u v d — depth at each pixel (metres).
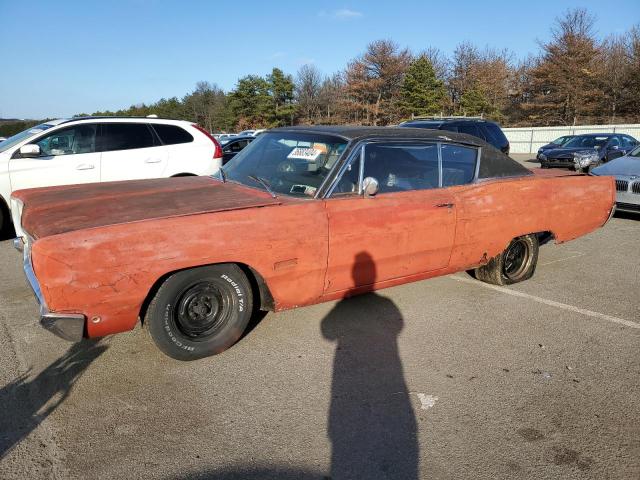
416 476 2.30
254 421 2.68
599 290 4.93
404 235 3.80
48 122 7.34
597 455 2.47
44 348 3.46
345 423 2.68
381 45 52.22
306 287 3.45
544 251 6.55
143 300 2.85
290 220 3.28
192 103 79.88
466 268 4.46
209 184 4.01
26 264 3.17
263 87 59.44
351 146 3.67
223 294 3.23
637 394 3.04
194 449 2.44
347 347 3.57
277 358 3.38
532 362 3.42
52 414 2.69
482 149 4.44
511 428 2.68
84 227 2.81
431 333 3.84
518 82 52.50
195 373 3.15
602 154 16.41
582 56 42.38
